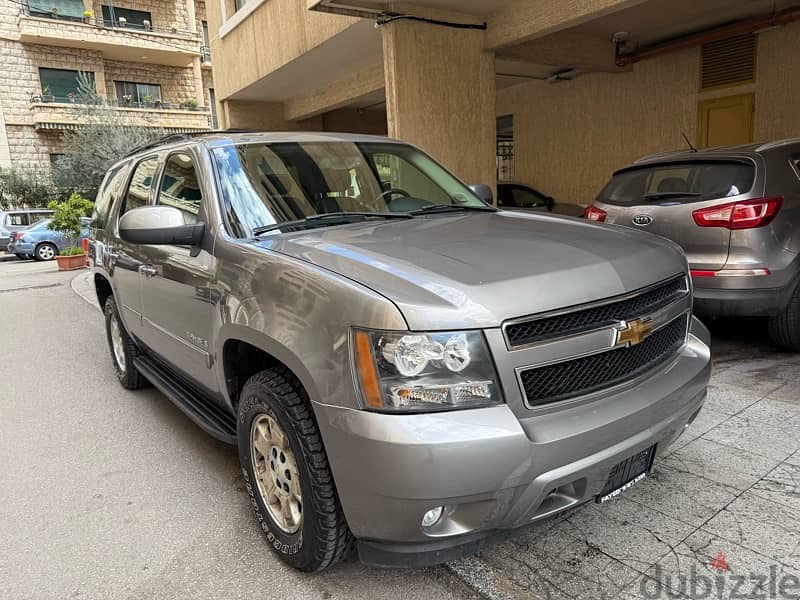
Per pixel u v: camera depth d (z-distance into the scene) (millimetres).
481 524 2068
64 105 25078
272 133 3682
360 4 7812
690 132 10078
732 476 3135
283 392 2400
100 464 3805
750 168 4539
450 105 8406
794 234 4504
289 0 10406
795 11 8234
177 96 30062
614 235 2867
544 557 2588
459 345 1996
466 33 8367
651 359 2512
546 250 2508
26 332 7922
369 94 11938
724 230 4492
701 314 4723
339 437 2078
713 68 9625
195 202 3260
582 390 2215
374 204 3488
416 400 1983
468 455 1930
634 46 10188
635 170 5398
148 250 3779
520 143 13273
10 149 25453
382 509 2023
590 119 11648
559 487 2186
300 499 2400
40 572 2711
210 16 14328
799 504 2869
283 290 2400
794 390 4156
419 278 2166
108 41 26109
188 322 3254
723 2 8367
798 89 8656
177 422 4477
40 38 25078
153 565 2730
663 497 2979
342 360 2078
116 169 5176
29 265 17953
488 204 3992
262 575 2611
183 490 3420
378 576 2557
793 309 4613
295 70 11500
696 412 2727
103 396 5133
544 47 9352
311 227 3055
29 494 3447
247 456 2779
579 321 2219
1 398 5207
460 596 2408
